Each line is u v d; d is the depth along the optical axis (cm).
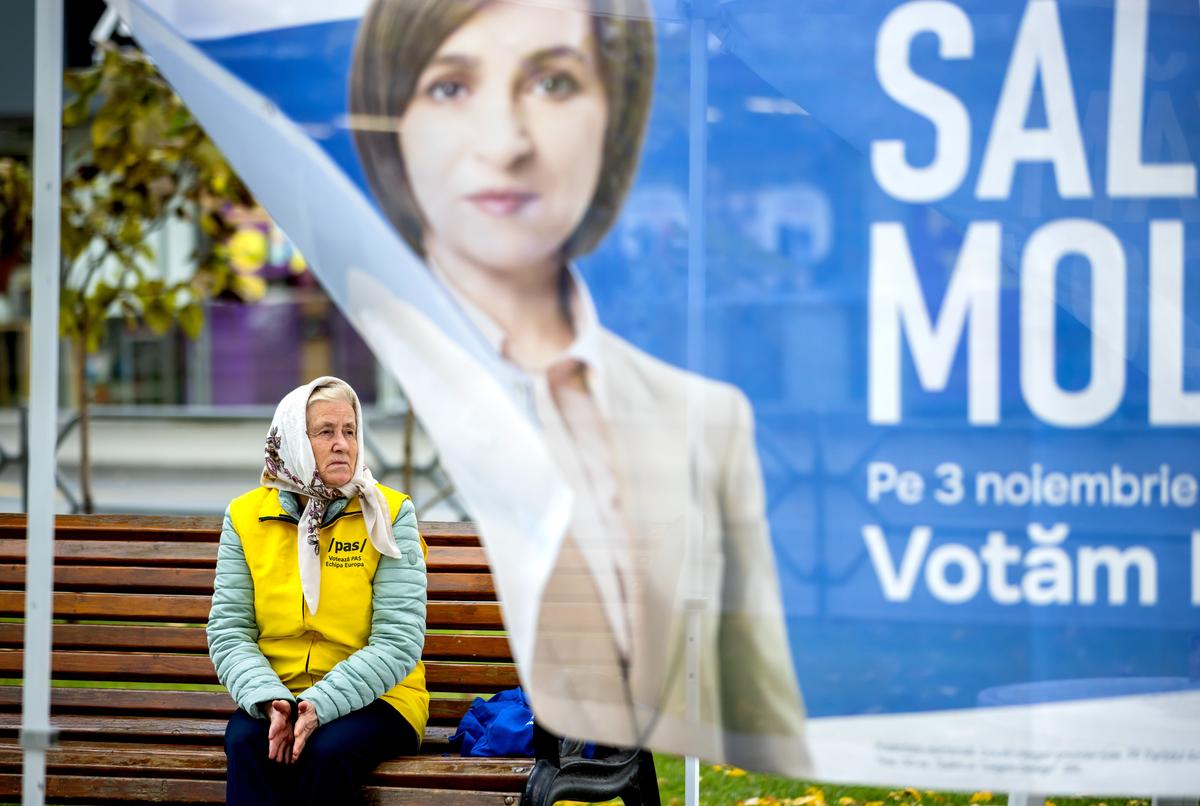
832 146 411
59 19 456
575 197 420
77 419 1266
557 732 419
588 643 419
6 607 693
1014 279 405
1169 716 401
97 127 1020
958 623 406
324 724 553
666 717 417
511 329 421
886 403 409
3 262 1997
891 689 409
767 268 414
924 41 407
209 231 1123
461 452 421
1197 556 400
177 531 715
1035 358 404
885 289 408
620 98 417
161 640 672
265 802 546
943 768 407
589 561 419
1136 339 402
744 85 414
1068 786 403
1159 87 401
